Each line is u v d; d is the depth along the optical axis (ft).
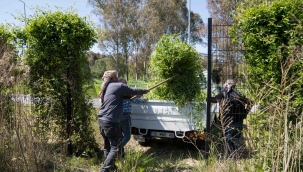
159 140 23.40
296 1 13.78
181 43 19.60
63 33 17.60
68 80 18.13
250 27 14.60
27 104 16.69
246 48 15.08
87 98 19.34
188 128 19.19
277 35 13.98
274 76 13.97
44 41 17.98
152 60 20.27
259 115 13.91
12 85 14.61
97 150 19.54
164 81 18.38
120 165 15.23
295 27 13.44
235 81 16.37
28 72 16.30
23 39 18.60
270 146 12.41
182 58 18.95
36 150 14.14
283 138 11.98
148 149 21.36
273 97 13.78
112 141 15.30
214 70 16.89
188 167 16.94
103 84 15.80
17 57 18.13
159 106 19.80
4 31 18.60
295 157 10.94
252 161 13.33
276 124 12.55
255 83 14.82
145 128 20.18
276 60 13.76
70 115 18.62
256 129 14.01
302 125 11.86
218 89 17.99
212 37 16.71
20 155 13.64
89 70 19.83
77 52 18.66
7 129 13.87
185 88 19.26
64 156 16.65
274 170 11.80
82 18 18.78
